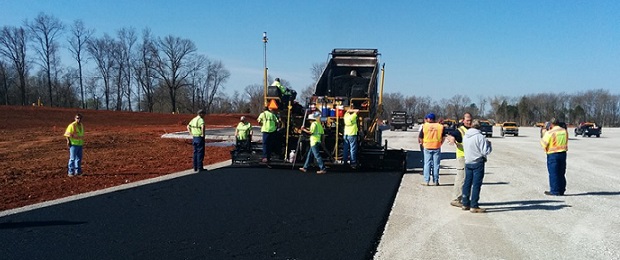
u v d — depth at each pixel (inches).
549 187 429.1
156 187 386.6
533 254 228.5
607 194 399.9
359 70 614.5
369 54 605.0
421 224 281.6
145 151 703.7
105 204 319.0
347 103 525.3
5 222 269.9
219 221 275.7
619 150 1007.0
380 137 609.3
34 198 340.5
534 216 308.5
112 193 358.6
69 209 303.4
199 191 369.7
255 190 376.5
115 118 1699.1
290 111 510.0
